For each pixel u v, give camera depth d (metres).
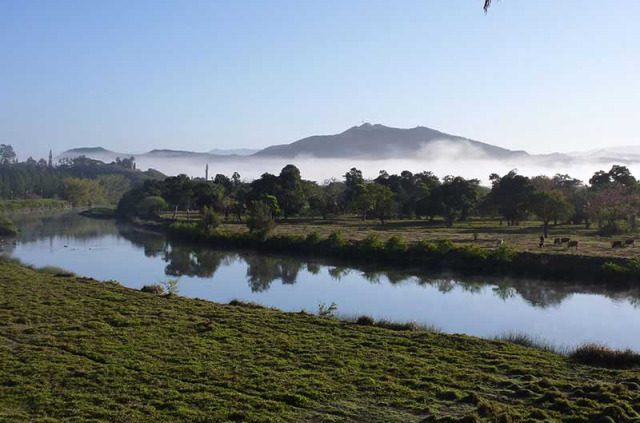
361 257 70.50
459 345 25.95
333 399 18.67
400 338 27.02
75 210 196.50
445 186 120.00
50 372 20.66
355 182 174.12
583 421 16.56
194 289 52.34
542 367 22.66
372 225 114.69
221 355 23.42
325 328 28.94
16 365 21.30
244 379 20.42
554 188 138.75
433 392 19.41
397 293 50.12
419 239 79.94
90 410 17.25
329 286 54.00
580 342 33.31
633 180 133.50
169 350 23.95
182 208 169.62
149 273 62.56
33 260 71.50
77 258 74.88
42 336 25.84
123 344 24.66
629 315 40.97
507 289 51.66
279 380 20.34
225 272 63.56
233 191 176.12
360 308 43.53
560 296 48.31
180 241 97.56
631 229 94.31
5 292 36.69
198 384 19.81
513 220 116.94
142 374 20.69
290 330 28.31
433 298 47.78
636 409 17.41
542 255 59.16
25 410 17.22
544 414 17.09
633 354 23.81
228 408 17.66
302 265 68.69
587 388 19.42
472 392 18.89
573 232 94.75
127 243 94.69
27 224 133.00
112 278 58.66
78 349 23.69
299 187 141.62
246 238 86.19
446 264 63.19
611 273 52.62
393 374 21.47
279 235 85.69
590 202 106.06
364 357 23.69
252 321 30.16
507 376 21.48
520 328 37.00
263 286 54.12
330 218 141.88
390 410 17.75
